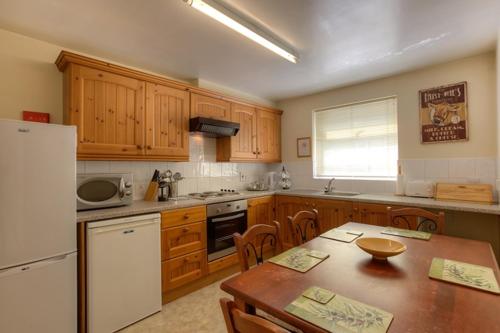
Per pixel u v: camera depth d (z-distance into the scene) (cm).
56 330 170
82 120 212
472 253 139
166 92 270
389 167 329
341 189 363
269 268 123
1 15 186
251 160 371
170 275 237
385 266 124
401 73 310
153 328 200
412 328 77
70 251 177
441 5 181
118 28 206
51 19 192
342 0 175
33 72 218
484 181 262
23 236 158
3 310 151
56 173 171
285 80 332
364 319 81
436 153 289
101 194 219
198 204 262
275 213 361
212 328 199
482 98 262
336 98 369
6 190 153
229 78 324
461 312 84
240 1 174
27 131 160
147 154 253
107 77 227
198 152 339
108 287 193
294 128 415
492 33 221
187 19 195
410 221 255
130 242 206
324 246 154
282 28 209
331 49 247
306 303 92
